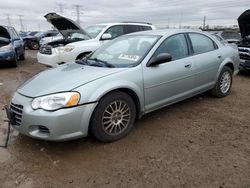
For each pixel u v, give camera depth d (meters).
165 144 3.58
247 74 8.38
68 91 3.23
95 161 3.20
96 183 2.79
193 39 4.84
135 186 2.73
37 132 3.25
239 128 4.06
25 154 3.38
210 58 5.00
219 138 3.73
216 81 5.30
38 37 22.05
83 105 3.24
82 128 3.29
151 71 3.95
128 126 3.81
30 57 14.76
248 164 3.07
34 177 2.91
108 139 3.60
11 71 9.47
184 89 4.53
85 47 7.68
